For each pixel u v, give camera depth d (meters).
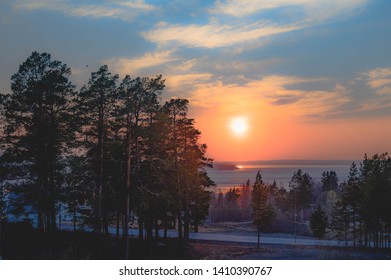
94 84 32.50
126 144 30.17
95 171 33.41
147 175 32.47
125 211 30.02
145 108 29.67
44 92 30.47
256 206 58.72
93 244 33.22
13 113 30.34
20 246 28.42
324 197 146.62
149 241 38.50
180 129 42.47
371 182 55.59
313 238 77.06
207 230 80.31
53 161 30.83
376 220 55.25
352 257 43.97
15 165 30.41
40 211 31.72
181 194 44.19
